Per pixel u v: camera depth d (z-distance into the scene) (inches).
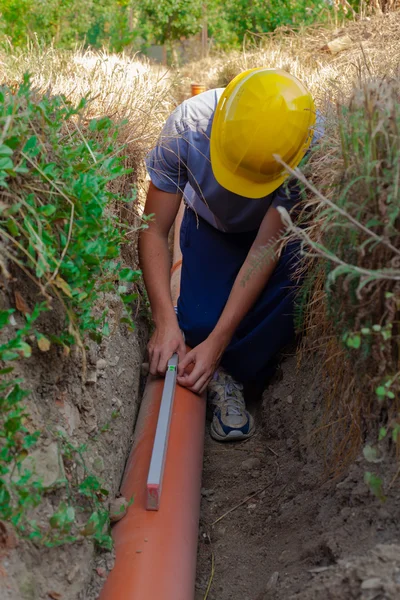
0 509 47.7
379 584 46.8
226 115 78.4
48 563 52.7
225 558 71.2
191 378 84.0
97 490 60.9
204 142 84.6
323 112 84.8
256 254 83.4
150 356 87.7
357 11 242.8
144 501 66.4
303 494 71.9
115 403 76.7
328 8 242.2
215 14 407.5
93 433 68.0
